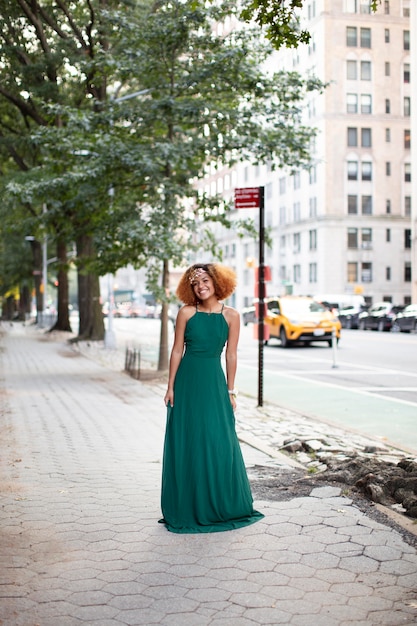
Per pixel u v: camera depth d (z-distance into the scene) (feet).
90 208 56.75
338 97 209.46
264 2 21.65
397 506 17.89
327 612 11.80
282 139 53.31
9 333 145.38
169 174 56.49
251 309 164.45
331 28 205.57
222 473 16.53
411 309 131.85
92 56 82.79
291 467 22.93
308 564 13.97
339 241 214.69
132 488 20.21
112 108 55.93
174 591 12.74
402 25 210.38
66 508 18.13
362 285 217.15
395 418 34.86
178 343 16.83
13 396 43.09
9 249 180.86
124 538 15.72
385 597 12.38
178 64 54.80
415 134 159.02
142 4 75.72
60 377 55.16
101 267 55.98
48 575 13.56
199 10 50.06
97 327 103.40
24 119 102.68
